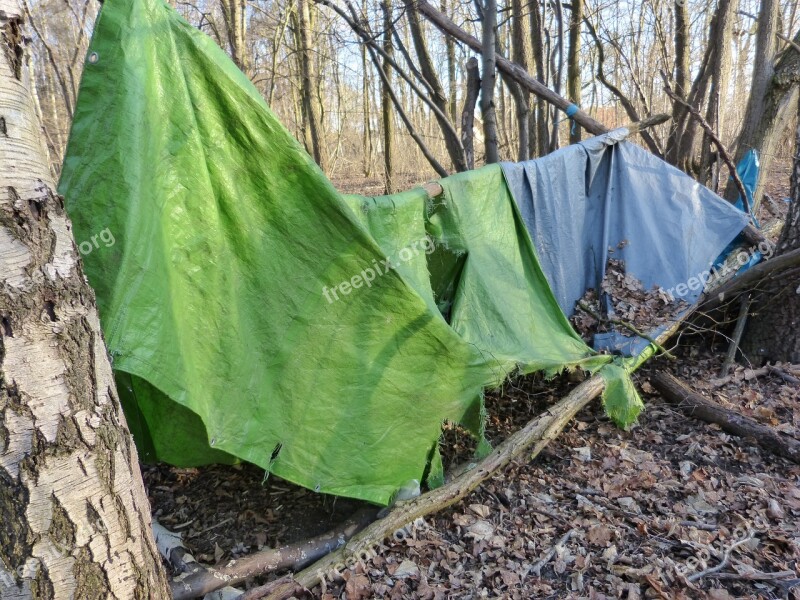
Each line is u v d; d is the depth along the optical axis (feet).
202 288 8.03
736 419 13.62
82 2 35.96
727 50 23.41
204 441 8.91
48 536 4.79
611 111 50.55
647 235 16.74
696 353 18.12
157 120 7.60
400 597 8.84
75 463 4.91
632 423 14.12
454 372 10.75
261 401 8.66
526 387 15.98
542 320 14.07
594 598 8.84
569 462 12.82
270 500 11.43
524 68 25.96
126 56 7.34
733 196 21.95
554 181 15.48
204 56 8.04
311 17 38.83
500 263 13.44
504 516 10.94
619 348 15.23
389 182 40.98
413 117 73.00
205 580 8.63
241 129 8.36
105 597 5.24
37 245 4.69
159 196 7.51
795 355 16.60
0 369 4.49
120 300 6.73
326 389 9.39
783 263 15.43
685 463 12.53
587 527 10.52
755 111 21.33
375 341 9.80
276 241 8.84
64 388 4.84
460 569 9.53
